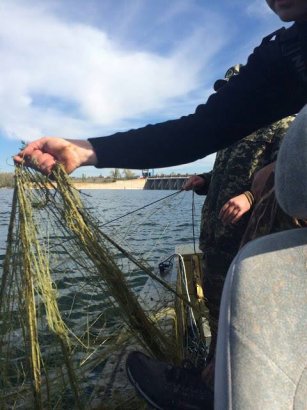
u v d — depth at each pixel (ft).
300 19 5.23
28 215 6.10
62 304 7.04
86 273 6.90
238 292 3.89
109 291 7.22
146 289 11.64
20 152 5.53
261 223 5.90
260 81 5.70
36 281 6.31
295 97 5.70
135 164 5.67
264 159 8.84
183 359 8.65
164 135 5.70
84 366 8.20
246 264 3.96
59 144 5.40
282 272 3.88
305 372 3.69
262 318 3.79
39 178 5.92
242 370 3.72
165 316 10.37
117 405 8.43
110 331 8.41
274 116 5.88
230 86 5.90
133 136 5.67
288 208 3.88
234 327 3.84
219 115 5.82
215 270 9.03
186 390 6.51
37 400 6.49
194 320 10.56
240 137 6.00
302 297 3.80
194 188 11.35
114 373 9.45
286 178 3.83
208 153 6.00
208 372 6.64
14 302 6.43
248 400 3.66
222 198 9.14
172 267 16.74
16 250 6.30
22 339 6.54
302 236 4.01
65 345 6.78
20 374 7.02
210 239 9.27
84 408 7.38
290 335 3.75
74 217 6.36
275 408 3.63
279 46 5.57
